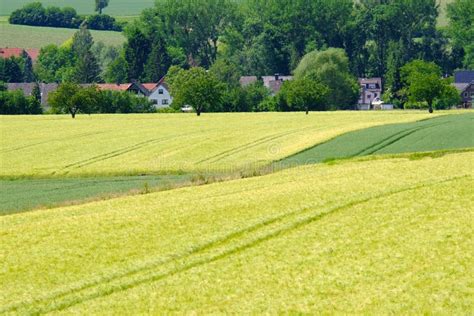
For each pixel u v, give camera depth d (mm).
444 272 52812
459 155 109688
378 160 115938
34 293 55562
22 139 181000
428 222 65500
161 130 192750
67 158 149125
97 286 55844
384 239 61188
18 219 81438
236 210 76000
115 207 84188
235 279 54438
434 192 77125
